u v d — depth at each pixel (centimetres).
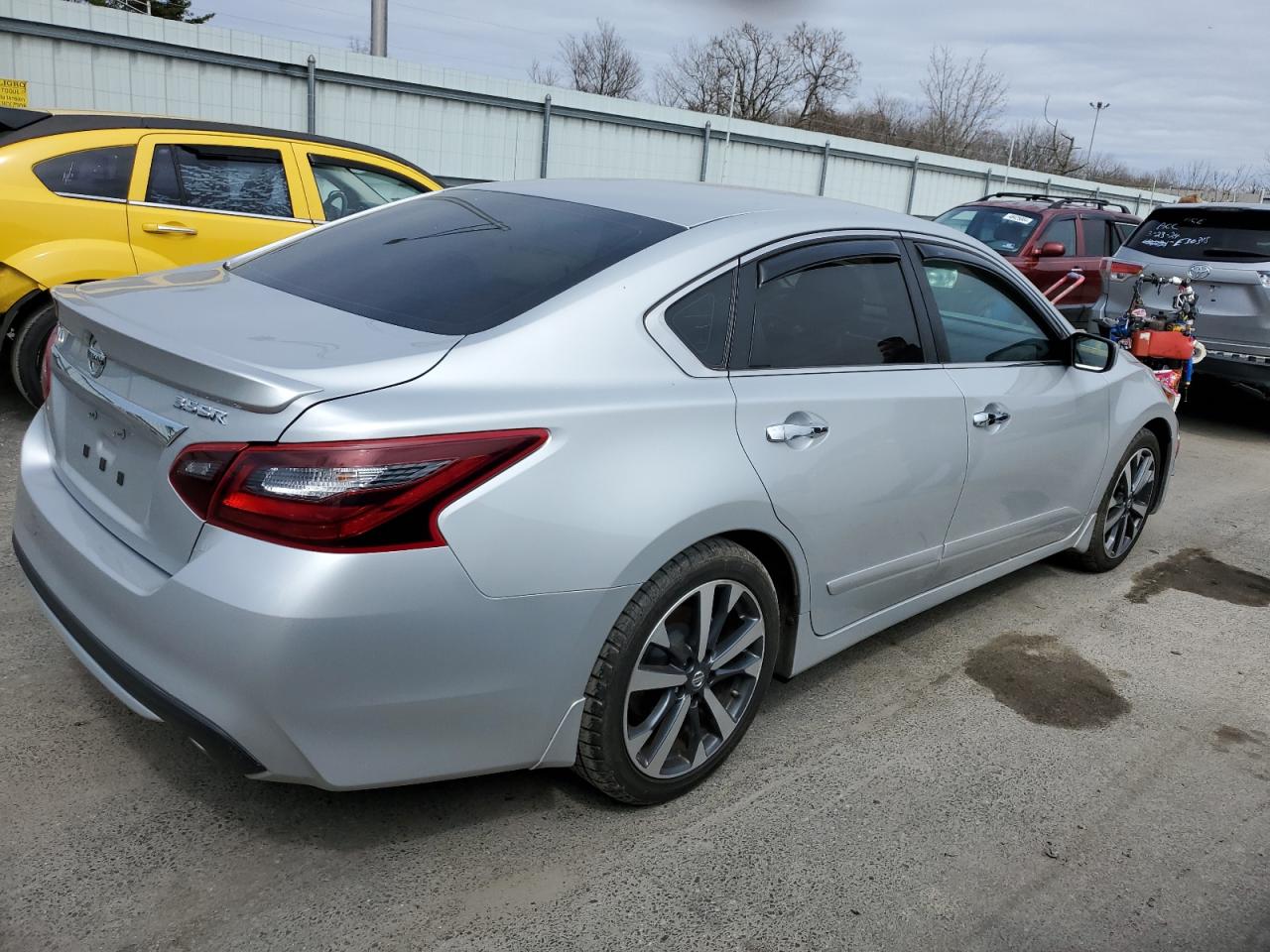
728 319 263
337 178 629
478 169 2061
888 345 309
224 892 221
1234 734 332
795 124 4919
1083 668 372
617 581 226
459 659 208
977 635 394
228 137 580
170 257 552
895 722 322
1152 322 668
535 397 220
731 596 259
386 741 208
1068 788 292
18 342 522
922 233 333
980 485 343
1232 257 771
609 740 239
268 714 194
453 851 241
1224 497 630
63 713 281
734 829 259
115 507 229
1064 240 1066
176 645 200
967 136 4872
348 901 222
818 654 304
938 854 256
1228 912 244
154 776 258
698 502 238
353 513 192
